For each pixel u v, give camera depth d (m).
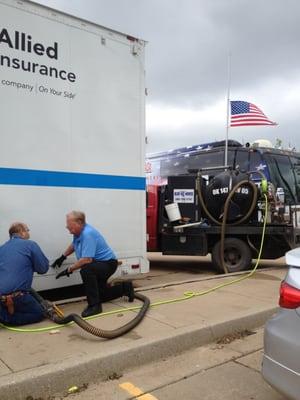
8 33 5.76
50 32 6.13
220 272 9.46
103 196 6.66
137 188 7.08
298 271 3.18
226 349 5.02
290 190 10.79
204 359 4.74
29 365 4.11
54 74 6.16
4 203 5.72
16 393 3.79
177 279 8.80
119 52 6.88
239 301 6.41
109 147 6.73
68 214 5.89
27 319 5.27
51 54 6.13
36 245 5.46
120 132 6.87
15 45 5.81
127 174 6.95
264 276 8.45
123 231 6.90
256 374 4.35
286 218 9.41
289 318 3.09
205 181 9.62
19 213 5.84
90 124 6.52
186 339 5.00
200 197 9.34
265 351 3.24
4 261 5.26
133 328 5.13
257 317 5.77
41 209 6.03
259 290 7.14
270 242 9.46
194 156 12.43
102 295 6.15
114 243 6.79
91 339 4.80
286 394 3.01
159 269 10.27
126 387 4.09
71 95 6.34
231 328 5.46
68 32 6.31
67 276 6.20
